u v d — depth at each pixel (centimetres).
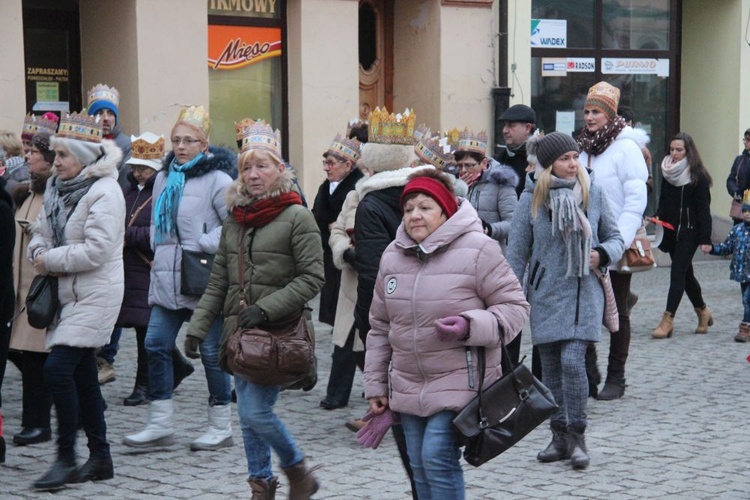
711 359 2359
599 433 1750
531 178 1609
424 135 1831
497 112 3641
